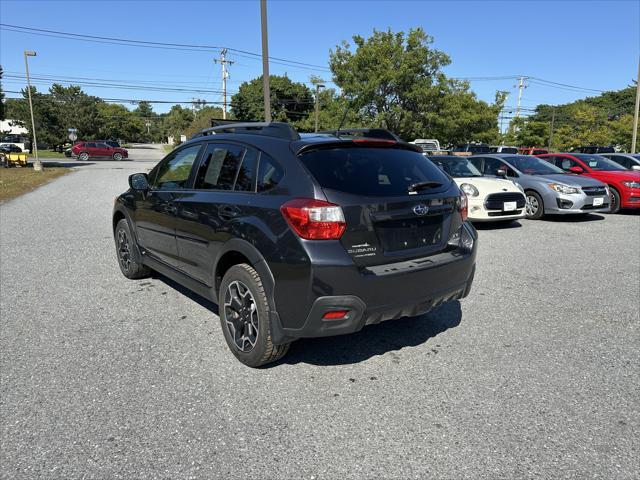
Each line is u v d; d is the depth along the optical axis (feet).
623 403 9.57
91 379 10.51
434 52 114.73
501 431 8.62
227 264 11.82
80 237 26.35
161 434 8.54
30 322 13.83
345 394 9.92
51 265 20.26
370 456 7.94
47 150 235.61
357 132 12.64
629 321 14.02
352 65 112.78
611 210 38.11
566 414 9.16
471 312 14.78
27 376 10.64
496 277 18.65
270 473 7.53
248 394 9.90
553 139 177.68
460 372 10.87
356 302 9.57
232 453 8.02
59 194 48.65
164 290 16.85
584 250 23.65
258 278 10.45
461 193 12.19
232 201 11.19
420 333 13.14
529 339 12.73
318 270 9.28
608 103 262.47
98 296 16.19
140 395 9.85
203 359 11.50
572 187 32.30
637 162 47.34
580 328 13.50
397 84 113.09
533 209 34.17
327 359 11.57
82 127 229.66
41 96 226.17
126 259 18.07
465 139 143.23
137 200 16.20
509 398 9.75
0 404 9.51
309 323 9.59
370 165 10.66
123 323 13.76
